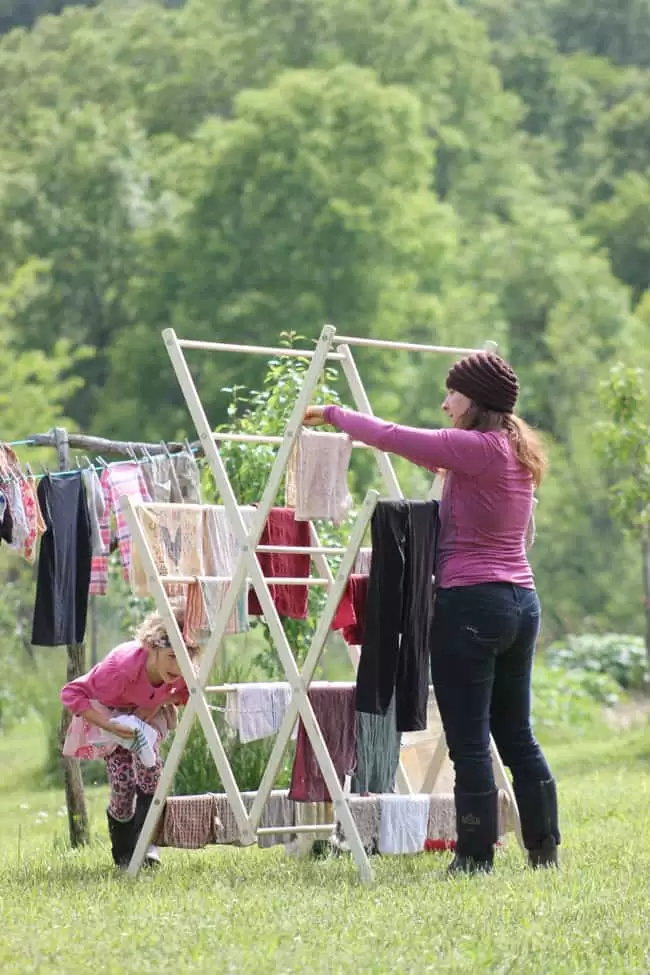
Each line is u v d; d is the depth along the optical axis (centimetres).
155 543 1163
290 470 1183
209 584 1173
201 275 6706
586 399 6850
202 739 1741
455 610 1046
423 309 6912
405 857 1238
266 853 1337
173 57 9350
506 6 12600
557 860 1108
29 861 1326
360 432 1070
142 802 1223
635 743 2684
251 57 8819
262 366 6438
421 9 8819
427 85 8619
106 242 7550
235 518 1134
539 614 1077
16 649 3672
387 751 1106
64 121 8612
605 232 9706
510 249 8106
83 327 7644
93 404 7562
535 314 8038
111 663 1209
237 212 6769
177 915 911
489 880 1018
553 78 11131
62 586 1383
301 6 8794
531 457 1061
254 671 2152
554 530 6047
